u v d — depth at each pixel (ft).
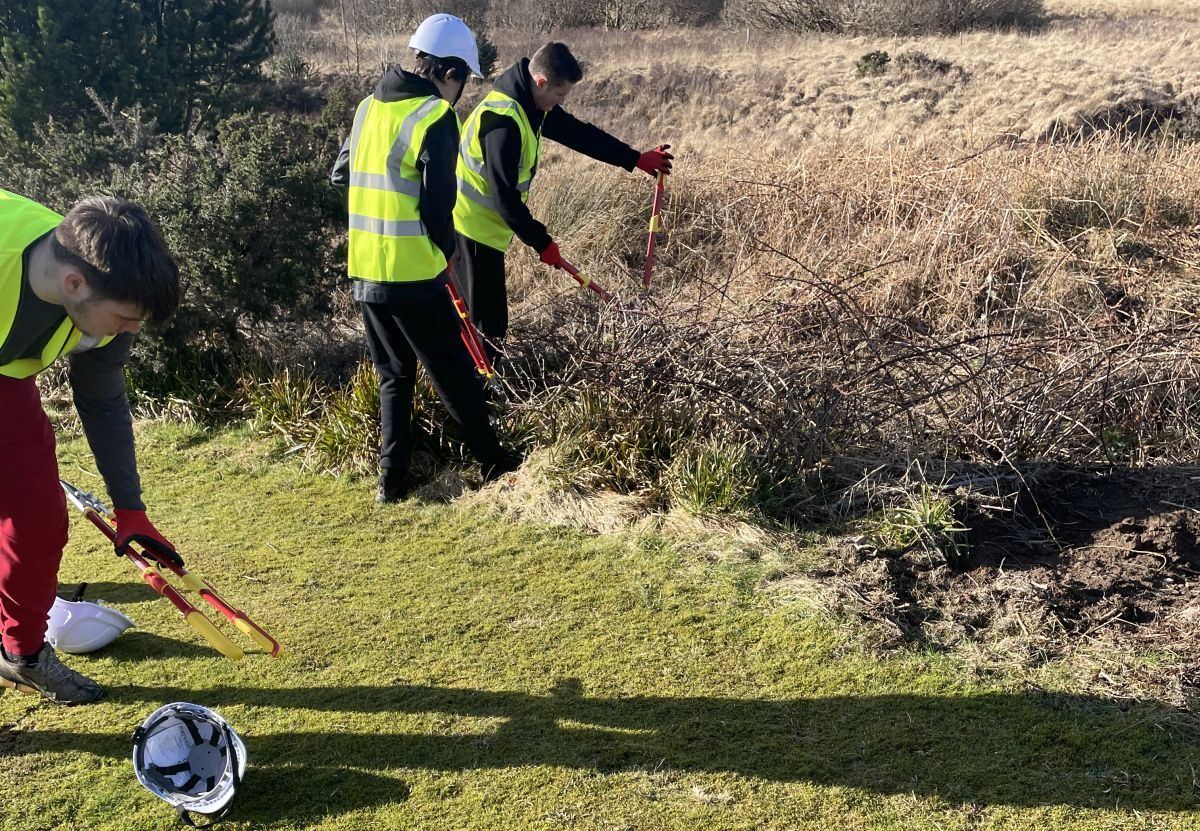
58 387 18.20
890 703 9.98
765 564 12.51
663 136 47.52
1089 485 13.91
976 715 9.78
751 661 10.70
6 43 39.50
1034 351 16.43
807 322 17.28
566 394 16.05
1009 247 20.77
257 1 48.57
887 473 14.17
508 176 15.08
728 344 15.85
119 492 9.61
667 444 14.89
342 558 13.01
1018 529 12.98
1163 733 9.42
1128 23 75.66
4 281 7.84
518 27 92.02
